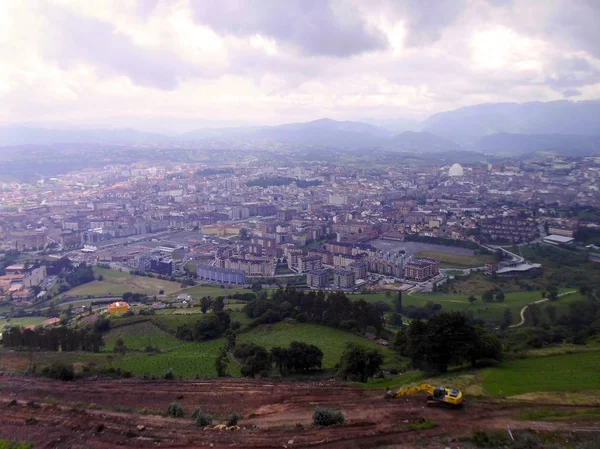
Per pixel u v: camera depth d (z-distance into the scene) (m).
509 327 189.62
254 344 149.38
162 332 184.12
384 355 141.25
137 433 62.34
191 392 86.81
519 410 68.88
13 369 121.25
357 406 73.31
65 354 143.50
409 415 67.38
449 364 107.00
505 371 92.44
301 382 99.06
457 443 57.47
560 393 75.62
